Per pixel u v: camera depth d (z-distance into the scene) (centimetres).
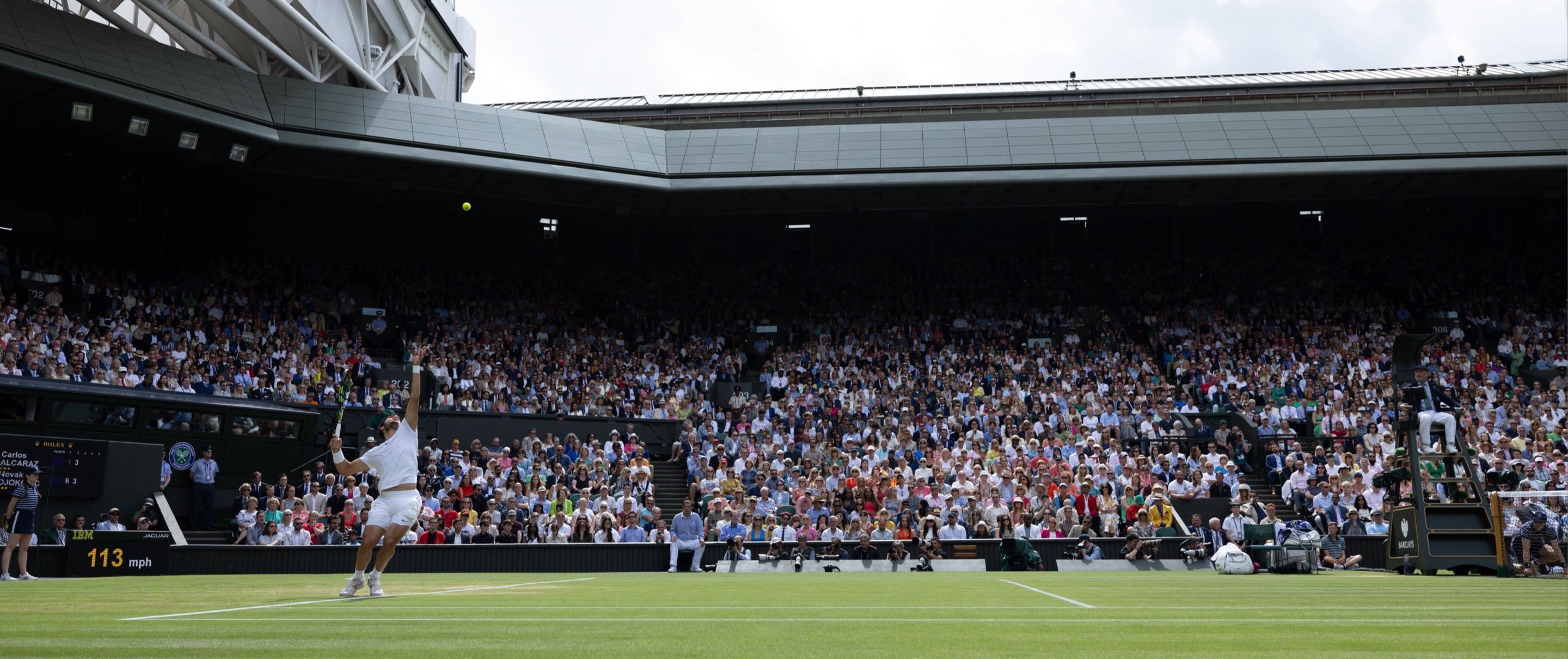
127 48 2620
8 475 1780
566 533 2089
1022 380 3136
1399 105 3603
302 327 3091
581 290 3931
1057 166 3194
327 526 1992
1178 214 4081
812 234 4184
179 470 2233
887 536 1988
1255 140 3191
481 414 2766
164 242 3344
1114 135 3241
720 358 3484
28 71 2367
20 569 1380
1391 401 2756
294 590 907
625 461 2486
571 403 3016
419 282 3659
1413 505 1412
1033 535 1986
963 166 3212
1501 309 3516
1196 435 2667
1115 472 2292
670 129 3747
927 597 788
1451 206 3925
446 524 2045
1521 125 3152
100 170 3225
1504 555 1324
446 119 3127
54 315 2559
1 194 3019
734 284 3981
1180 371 3166
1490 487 1898
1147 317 3622
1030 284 3853
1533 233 3862
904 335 3550
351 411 2642
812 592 899
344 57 2928
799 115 3762
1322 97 3638
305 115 2906
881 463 2389
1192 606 658
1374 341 3350
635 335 3697
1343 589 930
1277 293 3722
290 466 2436
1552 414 2711
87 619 528
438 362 3020
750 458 2478
